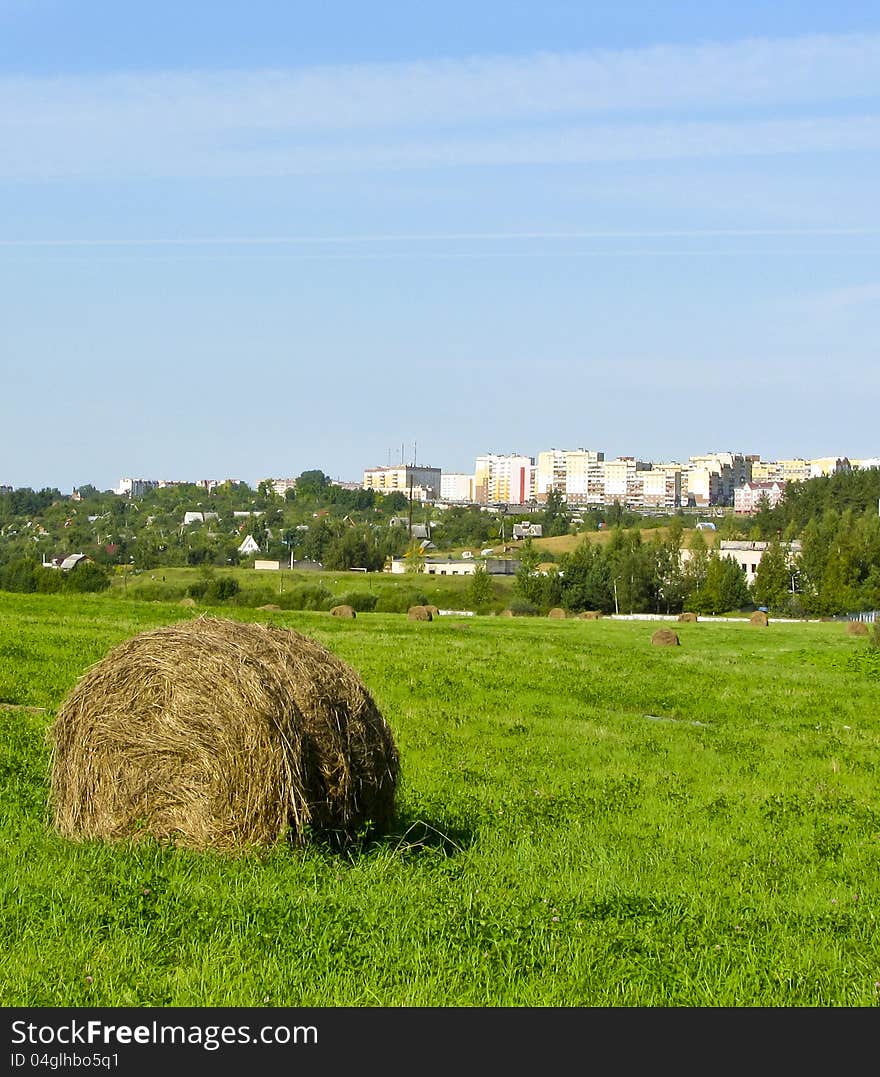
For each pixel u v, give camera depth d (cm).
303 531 18562
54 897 1119
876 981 1036
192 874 1227
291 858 1284
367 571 14925
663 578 11125
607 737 2511
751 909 1252
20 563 9144
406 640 4478
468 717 2644
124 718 1337
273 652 1391
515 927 1104
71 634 3678
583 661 4050
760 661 4562
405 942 1062
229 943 1035
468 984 980
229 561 15975
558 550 16538
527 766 2133
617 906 1209
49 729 1402
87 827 1353
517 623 6378
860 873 1468
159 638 1366
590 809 1780
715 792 1994
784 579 11488
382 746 1464
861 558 11156
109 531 19262
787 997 1002
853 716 3095
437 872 1332
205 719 1316
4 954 984
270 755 1313
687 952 1079
